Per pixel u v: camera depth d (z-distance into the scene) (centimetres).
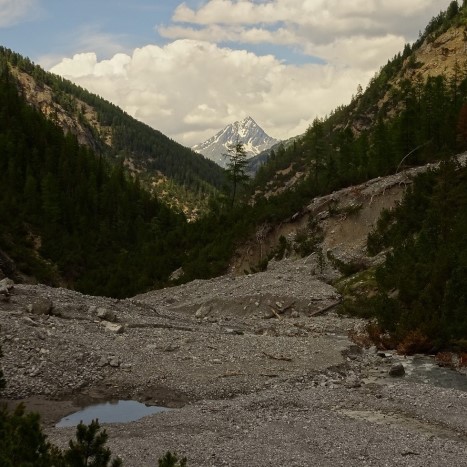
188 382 2225
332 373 2477
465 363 2647
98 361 2350
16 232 7569
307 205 6731
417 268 3728
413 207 5206
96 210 10231
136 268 7531
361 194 6088
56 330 2627
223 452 1472
